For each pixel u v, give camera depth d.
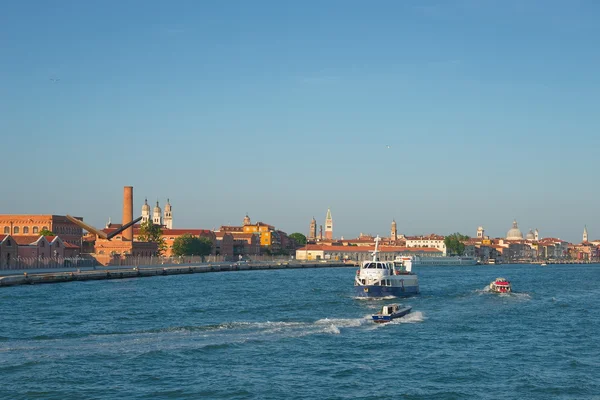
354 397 63.06
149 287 179.62
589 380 70.25
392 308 111.69
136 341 84.44
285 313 116.69
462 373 72.31
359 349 83.06
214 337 87.94
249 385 66.12
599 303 145.88
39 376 67.56
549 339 93.56
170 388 64.75
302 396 63.16
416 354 81.12
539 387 67.44
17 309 116.88
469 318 114.19
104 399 61.38
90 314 111.31
